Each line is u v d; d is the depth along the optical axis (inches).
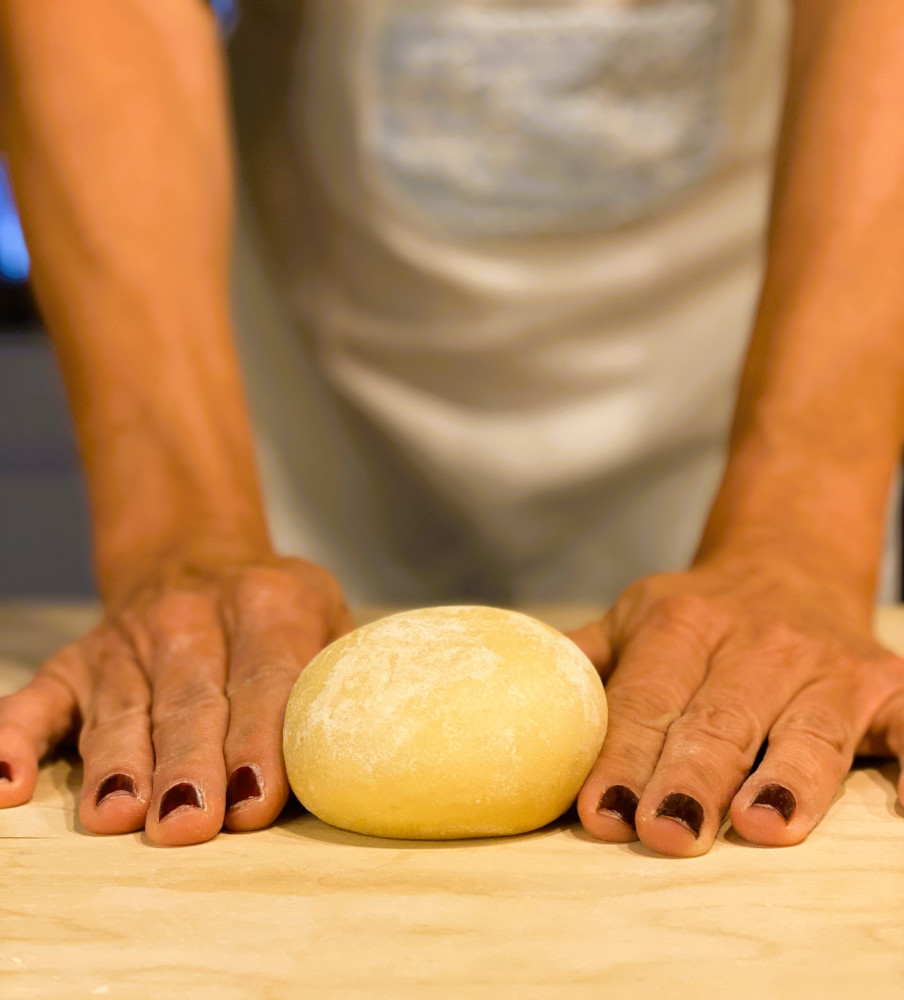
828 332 27.7
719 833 19.9
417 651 20.1
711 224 45.0
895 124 27.8
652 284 45.8
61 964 15.9
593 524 49.7
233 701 22.0
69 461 93.2
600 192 44.8
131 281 30.5
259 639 23.6
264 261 47.8
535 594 51.5
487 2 43.1
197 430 29.9
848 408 27.5
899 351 27.8
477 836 19.8
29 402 92.7
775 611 24.1
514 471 48.2
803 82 29.4
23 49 30.9
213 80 35.1
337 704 19.7
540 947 16.1
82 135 30.9
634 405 47.2
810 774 19.8
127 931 16.8
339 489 50.4
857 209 27.7
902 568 45.9
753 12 42.1
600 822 19.5
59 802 22.1
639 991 14.9
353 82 43.8
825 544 26.5
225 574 25.7
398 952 16.0
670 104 43.7
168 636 24.2
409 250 45.6
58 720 23.9
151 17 33.0
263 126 45.8
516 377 47.3
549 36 43.1
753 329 29.6
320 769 19.5
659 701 21.9
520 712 19.3
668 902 17.4
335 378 48.3
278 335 48.6
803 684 22.5
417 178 44.9
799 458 27.5
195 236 31.9
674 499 49.0
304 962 15.8
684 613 23.8
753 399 28.5
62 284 30.6
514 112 43.9
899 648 31.4
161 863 19.0
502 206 45.1
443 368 47.6
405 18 43.3
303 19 43.8
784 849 19.2
